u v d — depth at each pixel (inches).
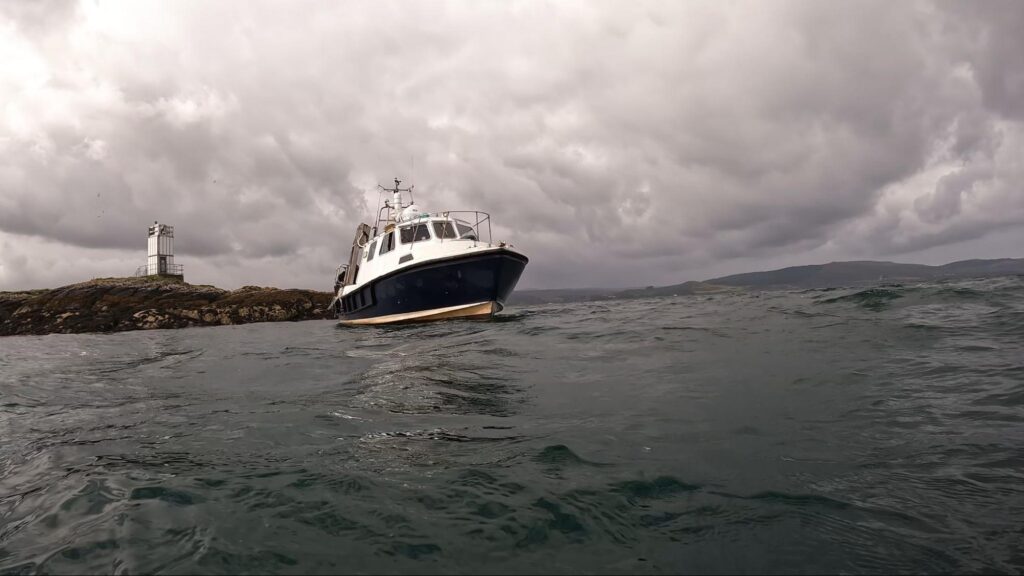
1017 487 89.4
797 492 91.4
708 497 90.6
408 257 566.3
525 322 466.6
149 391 226.4
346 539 78.6
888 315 310.3
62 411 190.9
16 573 72.9
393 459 114.8
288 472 108.6
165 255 1846.7
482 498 92.0
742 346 249.1
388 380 220.7
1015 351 195.9
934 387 154.7
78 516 91.0
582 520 83.2
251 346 447.5
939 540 74.5
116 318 1291.8
